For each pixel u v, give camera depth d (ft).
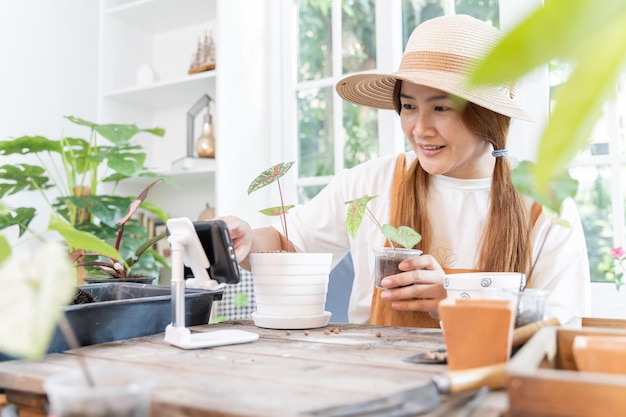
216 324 3.38
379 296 4.36
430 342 2.69
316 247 5.01
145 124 9.73
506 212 4.06
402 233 3.22
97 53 9.30
